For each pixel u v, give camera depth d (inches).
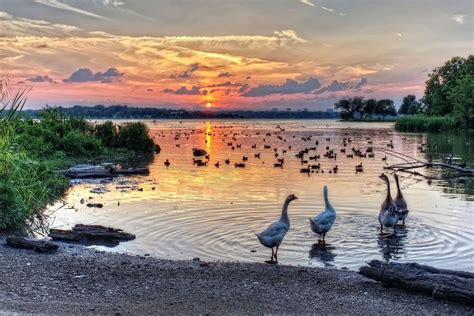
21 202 706.2
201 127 5708.7
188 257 570.9
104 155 1796.3
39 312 365.4
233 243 631.2
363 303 410.6
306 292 437.7
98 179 1239.5
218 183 1179.3
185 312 384.5
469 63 4611.2
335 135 3651.6
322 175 1342.3
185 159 1806.1
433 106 4849.9
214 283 459.5
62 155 1603.1
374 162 1688.0
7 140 847.7
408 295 430.0
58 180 1072.8
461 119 4047.7
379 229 703.7
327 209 662.5
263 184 1163.9
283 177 1296.8
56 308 378.6
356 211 829.8
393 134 3693.4
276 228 571.2
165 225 724.7
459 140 2827.3
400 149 2208.4
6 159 781.3
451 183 1184.8
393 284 446.3
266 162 1707.7
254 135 3742.6
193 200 936.9
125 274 480.7
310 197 973.8
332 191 1054.4
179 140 3068.4
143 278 470.3
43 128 1712.6
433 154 1934.1
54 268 492.1
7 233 665.0
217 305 402.6
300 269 507.2
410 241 636.7
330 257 572.4
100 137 2018.9
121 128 2087.8
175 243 629.9
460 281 417.4
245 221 751.7
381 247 610.9
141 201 924.6
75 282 451.8
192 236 663.1
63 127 1807.3
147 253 585.6
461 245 614.5
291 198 589.6
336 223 741.3
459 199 954.7
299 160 1770.4
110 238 646.5
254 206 874.8
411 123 4269.2
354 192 1040.8
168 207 863.7
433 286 421.7
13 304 380.8
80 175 1254.3
